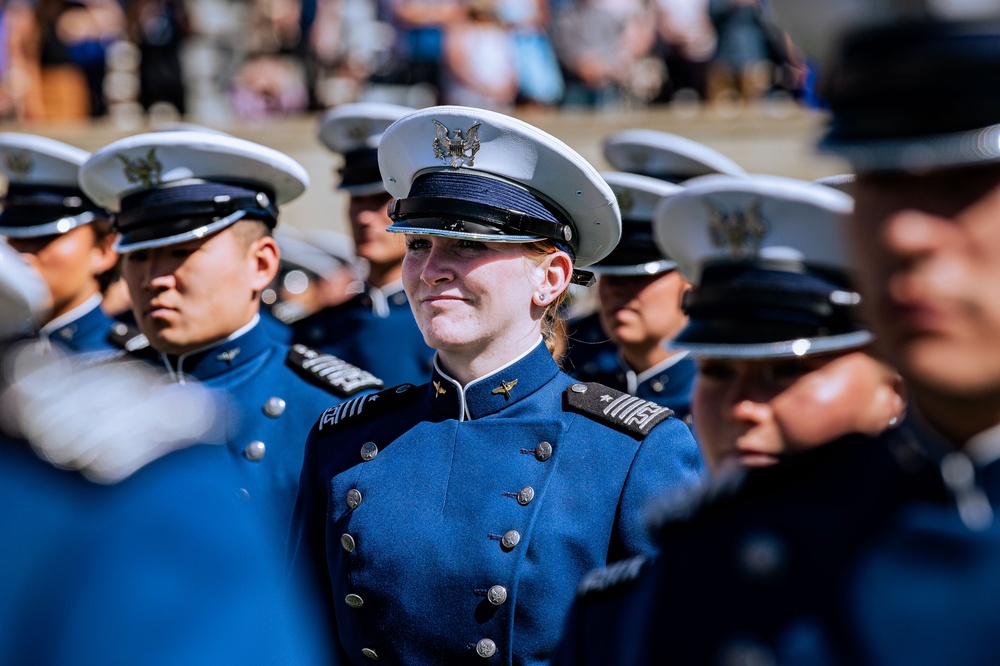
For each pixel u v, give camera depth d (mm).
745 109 32250
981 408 5426
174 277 13438
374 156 18641
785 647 5863
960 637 5348
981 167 5254
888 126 5371
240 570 5199
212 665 4973
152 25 32719
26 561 5039
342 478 10656
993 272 5254
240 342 13836
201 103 34062
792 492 6238
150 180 13477
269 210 14008
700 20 33062
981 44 5285
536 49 31297
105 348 17172
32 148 16797
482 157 10258
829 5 5633
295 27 34625
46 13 32156
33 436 5273
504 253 10188
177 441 5359
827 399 7570
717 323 7855
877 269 5441
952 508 5523
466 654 9773
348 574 10219
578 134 30484
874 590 5641
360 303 19078
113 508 5105
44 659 4879
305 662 5441
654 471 10023
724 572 6234
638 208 15242
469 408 10508
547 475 10102
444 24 30562
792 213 7918
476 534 9922
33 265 16844
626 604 7145
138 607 4934
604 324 15953
